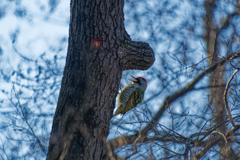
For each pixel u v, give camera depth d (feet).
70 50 30.86
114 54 30.91
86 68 29.58
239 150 34.47
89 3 31.19
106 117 29.99
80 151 27.86
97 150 28.94
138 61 32.94
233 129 35.27
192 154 31.71
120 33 31.76
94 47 30.09
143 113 36.88
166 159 34.76
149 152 32.53
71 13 32.55
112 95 30.66
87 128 28.48
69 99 28.96
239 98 38.83
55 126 28.84
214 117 39.27
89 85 29.19
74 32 31.07
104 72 29.99
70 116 28.48
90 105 28.96
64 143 27.78
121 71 31.65
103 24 30.86
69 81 29.55
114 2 31.96
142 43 33.32
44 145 34.55
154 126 36.24
